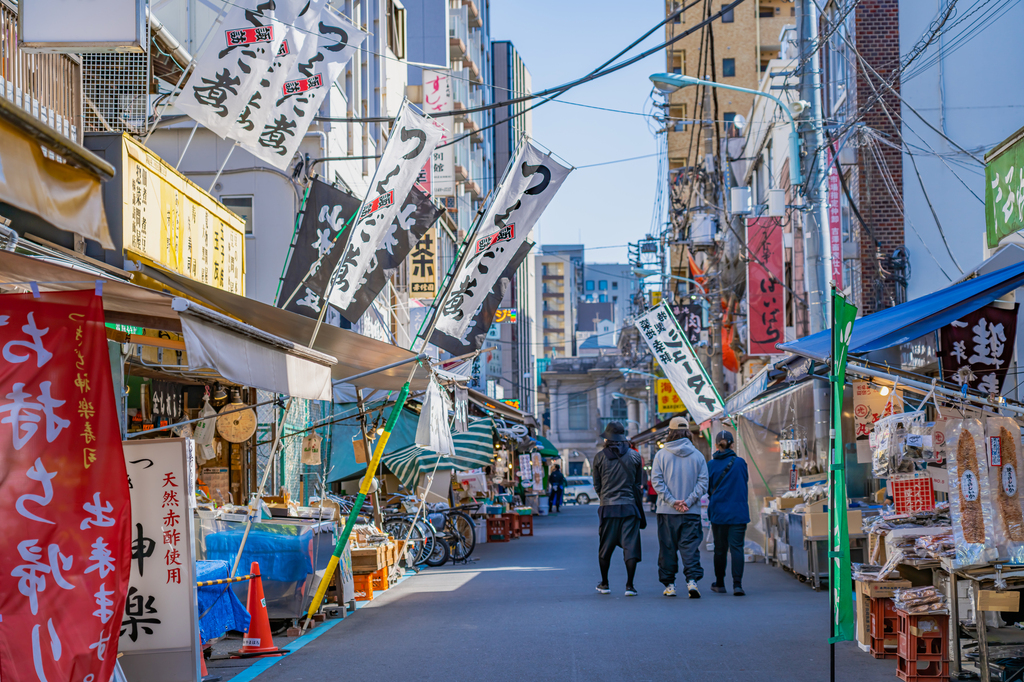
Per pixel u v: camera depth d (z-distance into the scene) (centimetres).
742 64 5103
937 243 1587
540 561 1686
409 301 2441
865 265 1773
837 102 2042
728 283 3272
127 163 926
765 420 1692
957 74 1495
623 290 14488
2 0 823
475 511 2228
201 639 775
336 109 2052
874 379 866
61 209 579
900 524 858
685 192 4556
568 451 8469
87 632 472
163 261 1023
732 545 1167
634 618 987
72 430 484
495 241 1244
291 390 737
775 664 753
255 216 1764
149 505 671
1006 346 942
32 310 488
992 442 689
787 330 2473
